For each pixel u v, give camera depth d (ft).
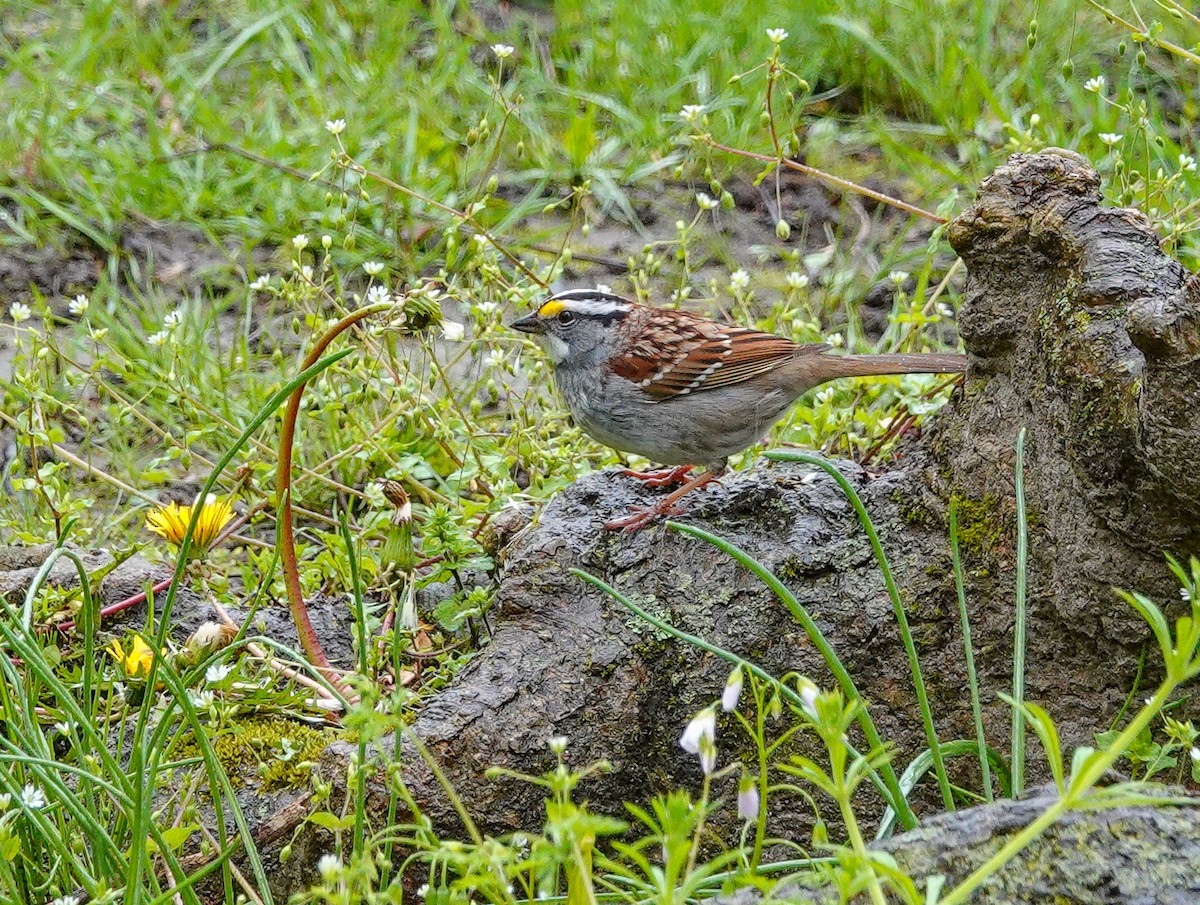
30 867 22.02
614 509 27.32
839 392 37.52
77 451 40.32
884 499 26.04
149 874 21.34
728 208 37.09
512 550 27.66
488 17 57.88
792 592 25.31
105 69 53.93
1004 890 17.10
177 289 45.91
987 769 21.04
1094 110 49.11
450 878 23.57
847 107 53.57
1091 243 23.59
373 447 34.63
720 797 25.18
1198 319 19.79
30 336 39.81
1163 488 21.18
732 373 30.55
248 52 55.36
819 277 46.14
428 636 29.78
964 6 54.54
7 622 26.27
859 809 24.94
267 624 29.68
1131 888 17.02
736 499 26.23
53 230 47.96
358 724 17.12
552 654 25.25
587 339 30.94
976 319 25.30
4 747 22.50
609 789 24.94
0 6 57.82
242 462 36.68
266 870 24.12
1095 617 23.35
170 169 49.37
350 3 56.65
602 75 53.67
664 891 14.39
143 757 21.06
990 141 50.16
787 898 17.34
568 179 49.90
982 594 24.76
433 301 24.23
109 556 31.76
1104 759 14.39
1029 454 24.43
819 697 15.25
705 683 25.16
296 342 43.88
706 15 54.54
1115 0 53.21
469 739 24.23
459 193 48.73
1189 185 40.65
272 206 47.91
